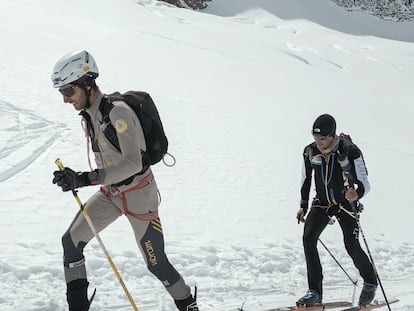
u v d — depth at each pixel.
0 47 21.80
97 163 3.71
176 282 3.91
